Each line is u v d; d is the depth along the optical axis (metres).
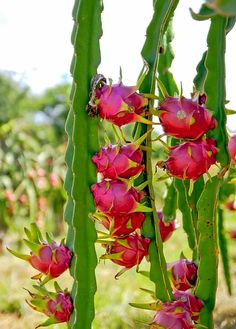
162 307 1.53
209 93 1.49
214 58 1.50
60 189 6.62
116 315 3.86
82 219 1.51
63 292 1.61
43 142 8.22
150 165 1.54
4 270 5.62
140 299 4.24
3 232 6.82
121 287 4.71
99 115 1.49
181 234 6.97
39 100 12.65
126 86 1.47
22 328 4.10
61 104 12.54
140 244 1.55
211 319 1.59
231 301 3.62
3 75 10.88
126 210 1.49
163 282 1.56
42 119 12.57
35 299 1.59
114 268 5.52
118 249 1.55
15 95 11.70
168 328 1.51
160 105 1.46
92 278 1.52
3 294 4.76
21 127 6.78
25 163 6.38
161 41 1.53
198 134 1.45
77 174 1.50
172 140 1.83
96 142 1.51
